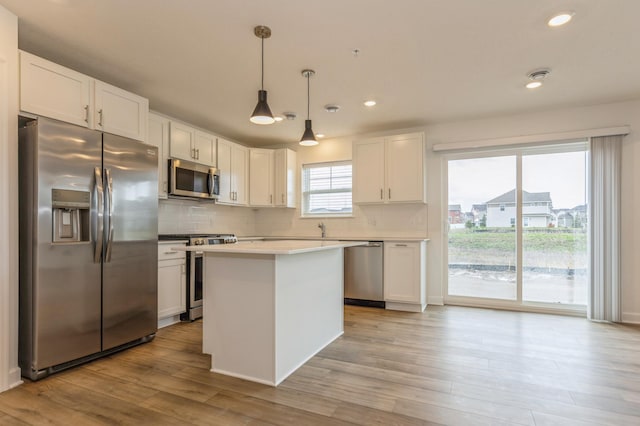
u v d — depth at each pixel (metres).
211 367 2.43
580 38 2.43
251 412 1.86
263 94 2.41
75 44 2.51
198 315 3.76
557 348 2.82
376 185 4.45
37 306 2.21
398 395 2.04
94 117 2.69
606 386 2.15
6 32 2.13
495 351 2.75
